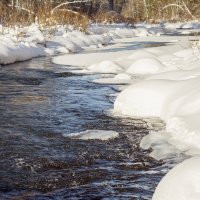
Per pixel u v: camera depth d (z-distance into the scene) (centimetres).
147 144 640
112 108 859
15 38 1708
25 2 2386
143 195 487
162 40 2409
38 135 694
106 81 1145
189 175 416
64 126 743
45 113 820
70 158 598
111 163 580
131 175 540
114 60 1488
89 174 546
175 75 959
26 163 580
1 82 1112
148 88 820
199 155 577
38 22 2125
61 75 1238
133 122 758
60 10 2375
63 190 503
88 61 1527
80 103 900
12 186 514
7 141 663
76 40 2033
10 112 823
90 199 480
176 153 593
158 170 552
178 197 404
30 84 1093
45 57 1642
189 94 731
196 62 1213
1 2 2241
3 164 577
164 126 727
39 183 521
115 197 484
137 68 1288
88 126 743
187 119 658
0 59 1424
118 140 670
